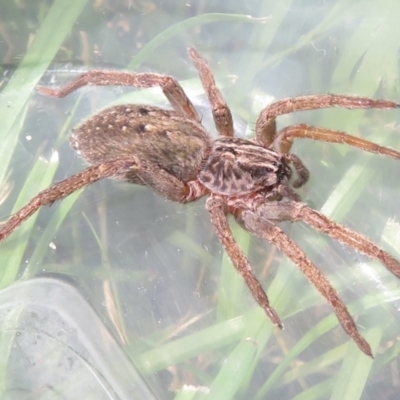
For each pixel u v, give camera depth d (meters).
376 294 0.12
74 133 0.12
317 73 0.12
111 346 0.11
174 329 0.12
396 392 0.11
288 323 0.12
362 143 0.11
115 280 0.12
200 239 0.12
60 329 0.11
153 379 0.11
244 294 0.12
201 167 0.12
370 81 0.12
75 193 0.12
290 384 0.11
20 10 0.13
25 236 0.12
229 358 0.11
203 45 0.13
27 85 0.13
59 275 0.12
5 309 0.11
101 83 0.12
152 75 0.12
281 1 0.13
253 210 0.12
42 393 0.11
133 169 0.11
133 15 0.13
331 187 0.12
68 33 0.13
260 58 0.13
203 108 0.13
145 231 0.12
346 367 0.11
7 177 0.12
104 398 0.11
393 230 0.12
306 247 0.12
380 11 0.12
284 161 0.12
